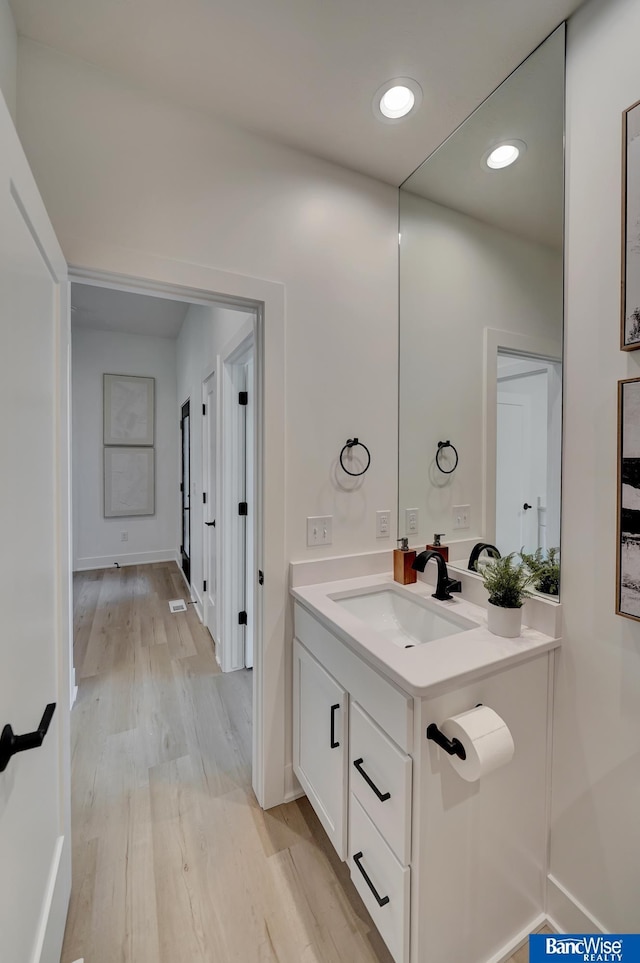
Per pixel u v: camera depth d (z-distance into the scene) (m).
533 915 1.22
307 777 1.52
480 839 1.08
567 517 1.19
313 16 1.10
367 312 1.76
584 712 1.15
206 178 1.42
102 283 1.34
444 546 1.67
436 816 0.99
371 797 1.12
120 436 4.95
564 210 1.18
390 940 1.05
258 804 1.64
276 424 1.57
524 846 1.18
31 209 0.85
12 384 0.76
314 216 1.63
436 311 1.69
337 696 1.29
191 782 1.76
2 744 0.68
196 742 2.01
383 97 1.36
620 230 1.03
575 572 1.17
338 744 1.29
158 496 5.18
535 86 1.23
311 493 1.66
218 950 1.15
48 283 1.01
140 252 1.32
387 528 1.84
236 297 1.49
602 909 1.11
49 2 1.07
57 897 1.08
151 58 1.22
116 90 1.28
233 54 1.21
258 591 1.65
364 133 1.51
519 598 1.22
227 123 1.45
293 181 1.58
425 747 0.97
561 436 1.21
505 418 1.41
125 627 3.30
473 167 1.49
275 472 1.58
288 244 1.57
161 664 2.74
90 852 1.43
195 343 3.70
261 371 1.56
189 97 1.35
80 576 4.60
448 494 1.65
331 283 1.67
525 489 1.35
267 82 1.30
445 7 1.08
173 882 1.33
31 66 1.19
